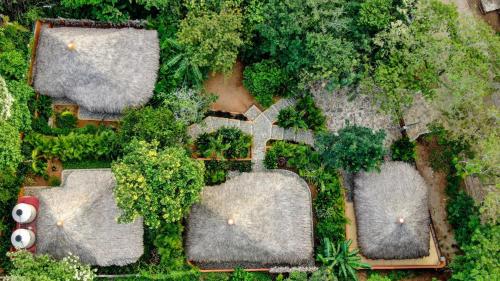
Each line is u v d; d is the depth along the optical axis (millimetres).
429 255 28062
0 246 26953
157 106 28406
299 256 27078
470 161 26516
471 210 27766
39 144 27547
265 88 28297
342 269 27078
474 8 30500
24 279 24281
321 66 26812
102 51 27016
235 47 27281
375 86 28172
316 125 28766
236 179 27531
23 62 27266
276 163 28406
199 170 25500
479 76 27391
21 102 26797
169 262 27172
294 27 26656
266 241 26531
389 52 27297
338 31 27031
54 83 27547
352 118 29469
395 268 28156
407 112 29359
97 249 26250
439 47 26453
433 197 29125
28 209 25969
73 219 25719
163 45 28312
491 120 26859
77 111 28781
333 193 28141
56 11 29031
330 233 27844
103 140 27672
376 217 27078
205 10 27734
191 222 27188
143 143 24938
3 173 26828
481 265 25062
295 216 27094
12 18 28625
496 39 26797
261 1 27953
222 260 27297
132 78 27406
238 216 26109
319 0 26719
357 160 27016
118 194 24266
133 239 26672
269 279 27812
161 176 24188
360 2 27531
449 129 27906
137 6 29016
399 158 28688
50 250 26203
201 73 28203
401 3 27188
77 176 27031
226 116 28984
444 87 28594
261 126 29047
